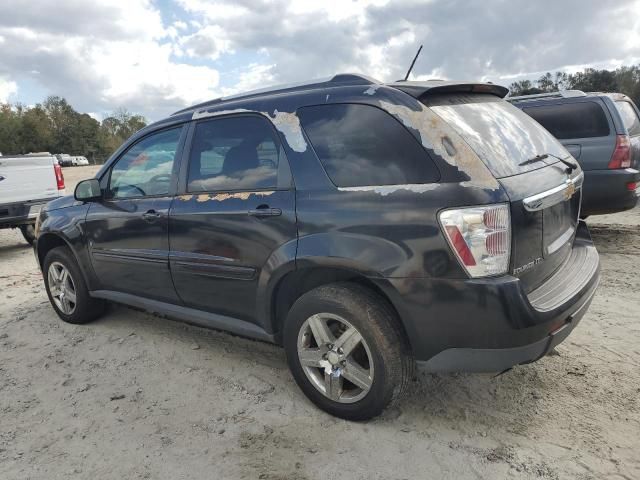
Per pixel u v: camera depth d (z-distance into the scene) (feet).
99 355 13.28
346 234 8.96
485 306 7.95
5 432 9.99
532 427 9.28
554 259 9.62
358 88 9.57
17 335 15.02
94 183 13.67
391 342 8.91
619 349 12.02
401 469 8.36
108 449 9.30
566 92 22.09
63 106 347.36
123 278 13.56
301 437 9.33
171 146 12.35
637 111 23.50
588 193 20.66
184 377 11.85
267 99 10.70
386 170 8.84
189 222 11.41
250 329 10.98
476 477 8.11
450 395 10.48
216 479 8.38
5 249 29.84
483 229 7.91
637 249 20.53
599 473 8.04
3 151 288.10
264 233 10.05
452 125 8.69
